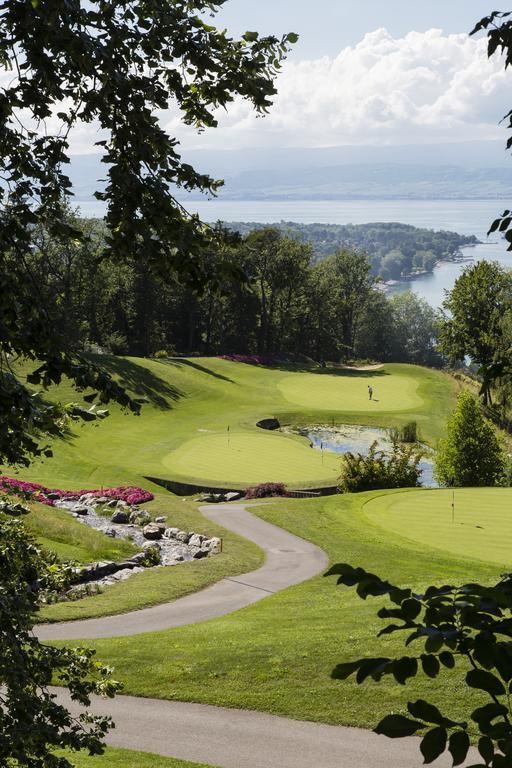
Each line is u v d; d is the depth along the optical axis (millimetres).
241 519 30969
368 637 16609
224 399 65500
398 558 23953
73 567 8961
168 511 32312
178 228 5449
